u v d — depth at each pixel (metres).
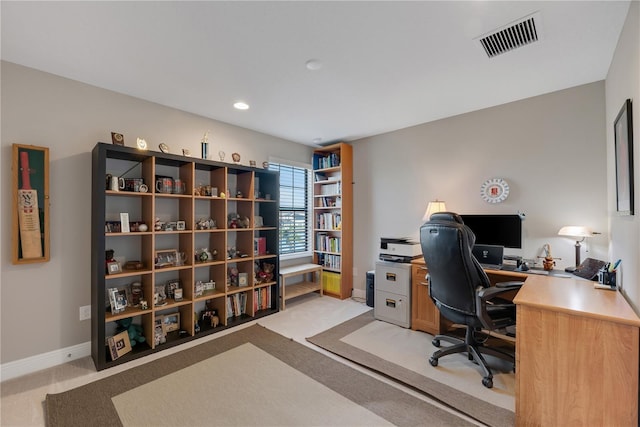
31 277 2.17
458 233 1.99
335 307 3.72
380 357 2.40
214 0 1.48
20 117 2.12
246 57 2.04
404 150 3.70
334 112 3.12
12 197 2.08
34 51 1.94
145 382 2.04
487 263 2.71
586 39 1.83
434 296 2.38
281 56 2.02
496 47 1.92
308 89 2.55
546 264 2.49
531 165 2.75
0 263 2.05
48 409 1.74
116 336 2.34
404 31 1.75
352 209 4.26
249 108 2.99
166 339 2.67
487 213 3.01
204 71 2.23
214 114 3.15
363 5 1.53
